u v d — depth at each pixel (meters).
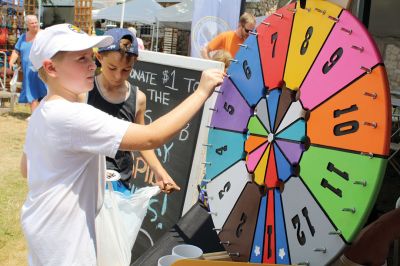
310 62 1.47
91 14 12.91
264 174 1.65
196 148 2.71
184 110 1.59
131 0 15.47
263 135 1.67
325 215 1.35
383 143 1.20
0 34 13.30
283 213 1.53
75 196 1.60
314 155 1.42
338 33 1.38
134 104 2.56
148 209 2.95
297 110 1.52
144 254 2.54
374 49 1.25
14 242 3.71
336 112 1.35
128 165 2.60
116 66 2.35
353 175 1.28
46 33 1.58
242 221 1.75
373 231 1.47
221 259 1.98
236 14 6.07
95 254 1.68
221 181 1.90
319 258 1.36
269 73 1.66
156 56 3.12
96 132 1.50
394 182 2.42
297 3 1.58
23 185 5.02
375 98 1.24
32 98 7.31
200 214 2.70
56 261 1.59
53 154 1.56
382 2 2.47
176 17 12.73
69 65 1.57
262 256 1.62
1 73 11.16
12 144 6.88
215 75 1.65
